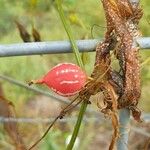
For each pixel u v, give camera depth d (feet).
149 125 1.86
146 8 2.02
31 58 2.49
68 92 0.68
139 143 2.04
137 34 0.75
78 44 0.79
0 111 1.48
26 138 1.87
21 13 2.78
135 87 0.74
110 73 0.75
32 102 2.29
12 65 2.49
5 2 2.84
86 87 0.72
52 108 2.22
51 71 0.68
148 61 0.83
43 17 2.69
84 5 2.16
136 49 0.75
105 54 0.76
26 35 1.13
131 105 0.76
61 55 2.43
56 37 2.63
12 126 1.21
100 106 0.75
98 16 2.13
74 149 1.78
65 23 0.82
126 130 0.79
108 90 0.73
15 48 0.79
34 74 2.46
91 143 2.10
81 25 1.31
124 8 0.75
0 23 2.80
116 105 0.72
